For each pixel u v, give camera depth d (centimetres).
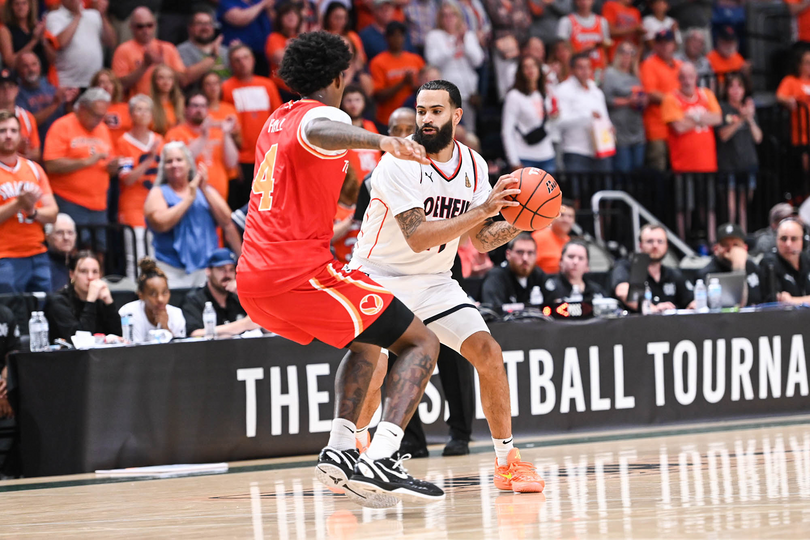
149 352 1400
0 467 1367
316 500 938
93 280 1590
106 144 2027
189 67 2312
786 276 1947
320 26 2484
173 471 1335
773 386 1708
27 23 2142
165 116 2150
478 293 1964
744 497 800
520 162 2455
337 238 1911
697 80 2820
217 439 1424
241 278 811
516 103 2441
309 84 834
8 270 1753
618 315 1642
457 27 2580
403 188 913
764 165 2838
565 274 1842
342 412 812
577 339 1580
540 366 1552
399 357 814
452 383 1364
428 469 1191
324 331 801
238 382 1441
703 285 1816
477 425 1552
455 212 966
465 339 955
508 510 787
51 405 1360
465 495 912
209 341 1430
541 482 913
